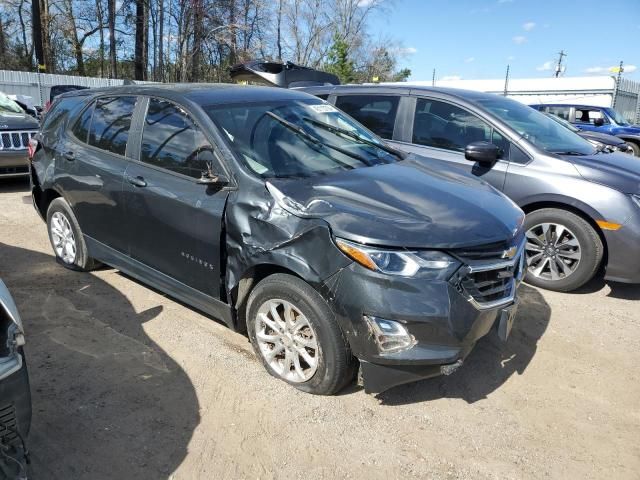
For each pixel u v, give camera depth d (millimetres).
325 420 3041
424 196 3334
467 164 5297
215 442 2848
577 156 5051
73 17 31328
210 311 3713
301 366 3328
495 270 3053
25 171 8453
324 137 4062
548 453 2855
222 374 3453
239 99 4027
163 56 33156
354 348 2938
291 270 3059
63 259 5102
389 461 2760
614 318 4461
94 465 2668
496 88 23688
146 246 4027
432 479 2654
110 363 3553
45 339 3824
